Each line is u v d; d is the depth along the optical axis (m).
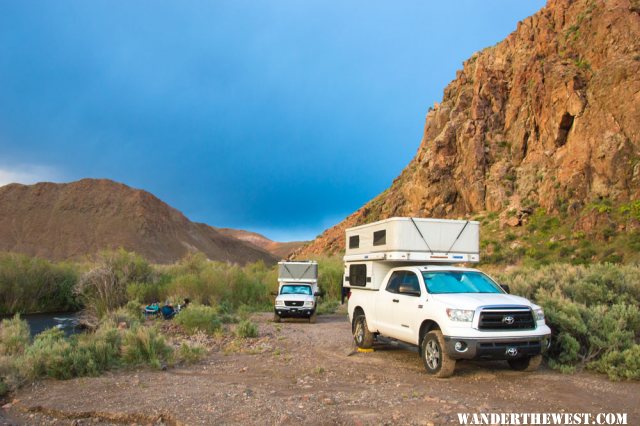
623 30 51.25
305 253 87.94
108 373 9.00
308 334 14.73
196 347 10.59
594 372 8.40
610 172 45.22
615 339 8.57
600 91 48.34
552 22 62.06
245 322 14.40
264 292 26.64
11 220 142.88
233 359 10.54
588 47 54.06
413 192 66.06
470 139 61.28
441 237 10.77
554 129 52.62
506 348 7.78
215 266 31.19
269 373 8.95
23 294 24.94
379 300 10.57
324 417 5.87
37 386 8.08
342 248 76.88
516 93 60.16
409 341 9.30
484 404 6.38
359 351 11.12
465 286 9.24
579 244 42.22
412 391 7.18
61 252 133.75
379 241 11.18
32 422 6.32
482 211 56.44
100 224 148.88
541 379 7.90
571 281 12.23
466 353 7.76
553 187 49.78
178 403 6.66
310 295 19.02
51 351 8.99
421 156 74.38
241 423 5.72
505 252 45.88
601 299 10.83
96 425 6.10
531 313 8.14
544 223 47.47
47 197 155.50
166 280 26.09
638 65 46.44
